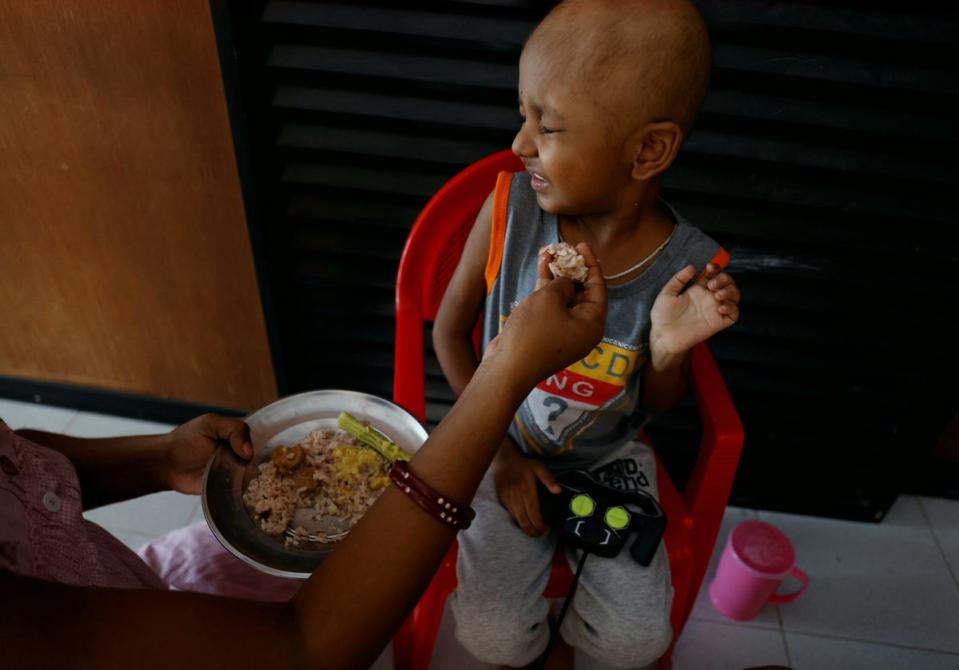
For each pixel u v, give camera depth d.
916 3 1.20
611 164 0.92
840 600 1.72
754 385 1.71
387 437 1.07
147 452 0.97
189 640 0.54
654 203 1.09
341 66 1.34
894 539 1.87
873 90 1.28
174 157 1.50
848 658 1.61
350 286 1.69
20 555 0.66
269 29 1.33
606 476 1.29
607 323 1.10
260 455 1.04
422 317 1.36
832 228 1.45
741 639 1.63
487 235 1.14
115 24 1.33
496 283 1.14
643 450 1.35
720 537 1.86
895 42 1.22
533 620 1.17
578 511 1.16
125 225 1.63
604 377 1.12
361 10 1.30
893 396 1.68
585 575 1.18
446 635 1.61
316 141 1.45
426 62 1.34
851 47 1.25
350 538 0.60
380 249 1.61
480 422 0.62
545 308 0.68
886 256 1.47
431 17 1.29
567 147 0.90
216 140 1.46
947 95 1.26
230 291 1.73
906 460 1.78
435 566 0.61
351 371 1.88
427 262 1.33
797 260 1.51
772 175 1.42
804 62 1.26
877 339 1.60
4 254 1.71
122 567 0.93
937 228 1.42
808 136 1.36
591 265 0.77
